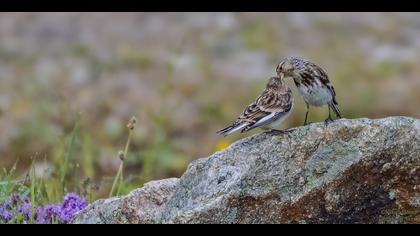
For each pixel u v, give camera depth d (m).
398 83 20.64
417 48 23.59
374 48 23.52
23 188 10.49
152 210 9.29
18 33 24.55
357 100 19.30
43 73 21.38
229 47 23.42
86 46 23.53
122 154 10.82
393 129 9.05
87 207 9.63
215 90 20.08
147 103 19.17
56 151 14.36
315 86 10.59
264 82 20.20
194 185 9.12
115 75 21.34
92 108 18.77
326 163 9.02
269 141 9.13
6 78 21.23
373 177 9.02
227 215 8.84
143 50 23.09
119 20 25.48
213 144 17.34
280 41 23.92
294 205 8.93
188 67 21.73
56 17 25.58
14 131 17.19
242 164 9.04
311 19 25.64
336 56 22.86
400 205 9.06
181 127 18.05
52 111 17.73
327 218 8.98
